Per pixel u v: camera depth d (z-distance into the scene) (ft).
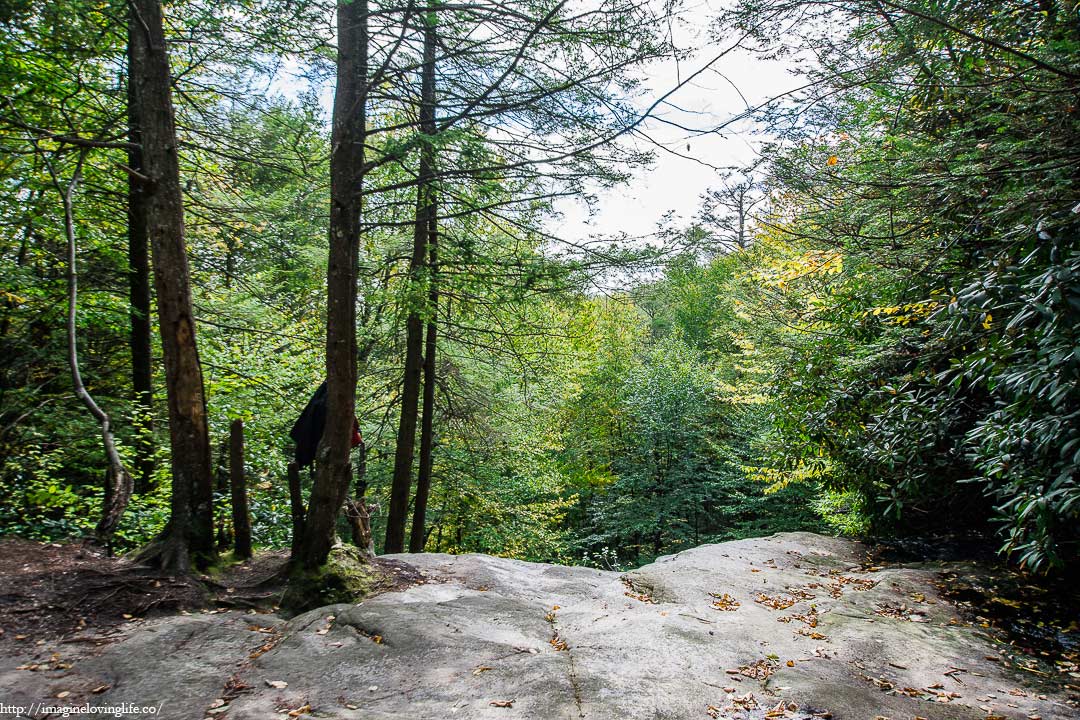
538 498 68.13
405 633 14.94
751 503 61.31
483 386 45.34
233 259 37.27
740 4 14.19
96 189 28.58
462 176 22.38
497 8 17.58
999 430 16.93
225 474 31.45
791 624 17.40
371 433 45.75
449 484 49.44
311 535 18.40
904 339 22.99
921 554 25.39
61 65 24.82
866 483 26.71
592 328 49.01
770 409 33.42
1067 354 13.73
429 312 31.96
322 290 43.60
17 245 28.96
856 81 15.39
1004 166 14.46
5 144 24.52
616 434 81.41
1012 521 17.81
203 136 30.07
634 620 16.80
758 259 54.03
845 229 18.67
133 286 29.60
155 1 18.48
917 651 15.48
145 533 25.82
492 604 17.75
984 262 17.28
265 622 15.90
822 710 12.15
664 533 72.13
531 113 20.22
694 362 77.71
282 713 11.35
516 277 28.17
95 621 15.06
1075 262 13.67
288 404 37.52
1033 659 15.42
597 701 12.01
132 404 28.12
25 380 28.66
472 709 11.62
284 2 18.48
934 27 14.05
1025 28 14.66
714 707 12.10
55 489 22.27
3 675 12.21
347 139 18.83
